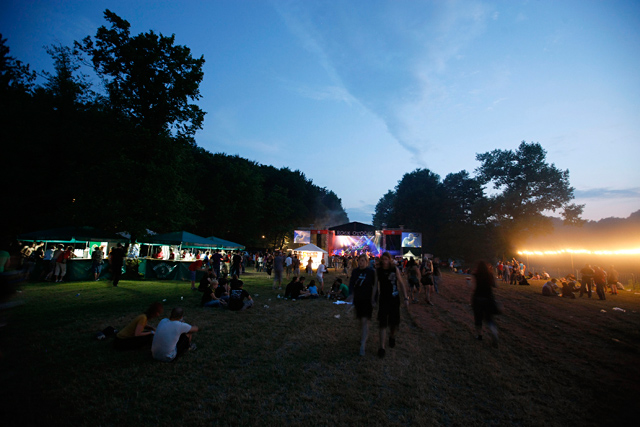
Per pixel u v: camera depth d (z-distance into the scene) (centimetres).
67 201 2145
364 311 542
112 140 1920
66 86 2342
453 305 1180
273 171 7000
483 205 4712
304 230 3862
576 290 1681
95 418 318
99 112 2323
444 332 744
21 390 370
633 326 835
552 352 596
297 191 6869
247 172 4944
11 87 2019
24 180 2039
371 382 430
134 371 441
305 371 465
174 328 492
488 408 372
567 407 377
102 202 1709
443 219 6000
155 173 1808
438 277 1486
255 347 573
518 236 4444
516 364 523
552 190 4347
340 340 635
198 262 1370
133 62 1802
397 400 380
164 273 1803
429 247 5975
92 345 544
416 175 6619
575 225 4341
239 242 4975
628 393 417
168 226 1997
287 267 2320
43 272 1509
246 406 355
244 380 428
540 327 820
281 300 1192
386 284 569
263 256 3419
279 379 434
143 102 1903
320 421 327
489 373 480
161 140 1864
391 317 570
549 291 1571
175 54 1889
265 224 5431
